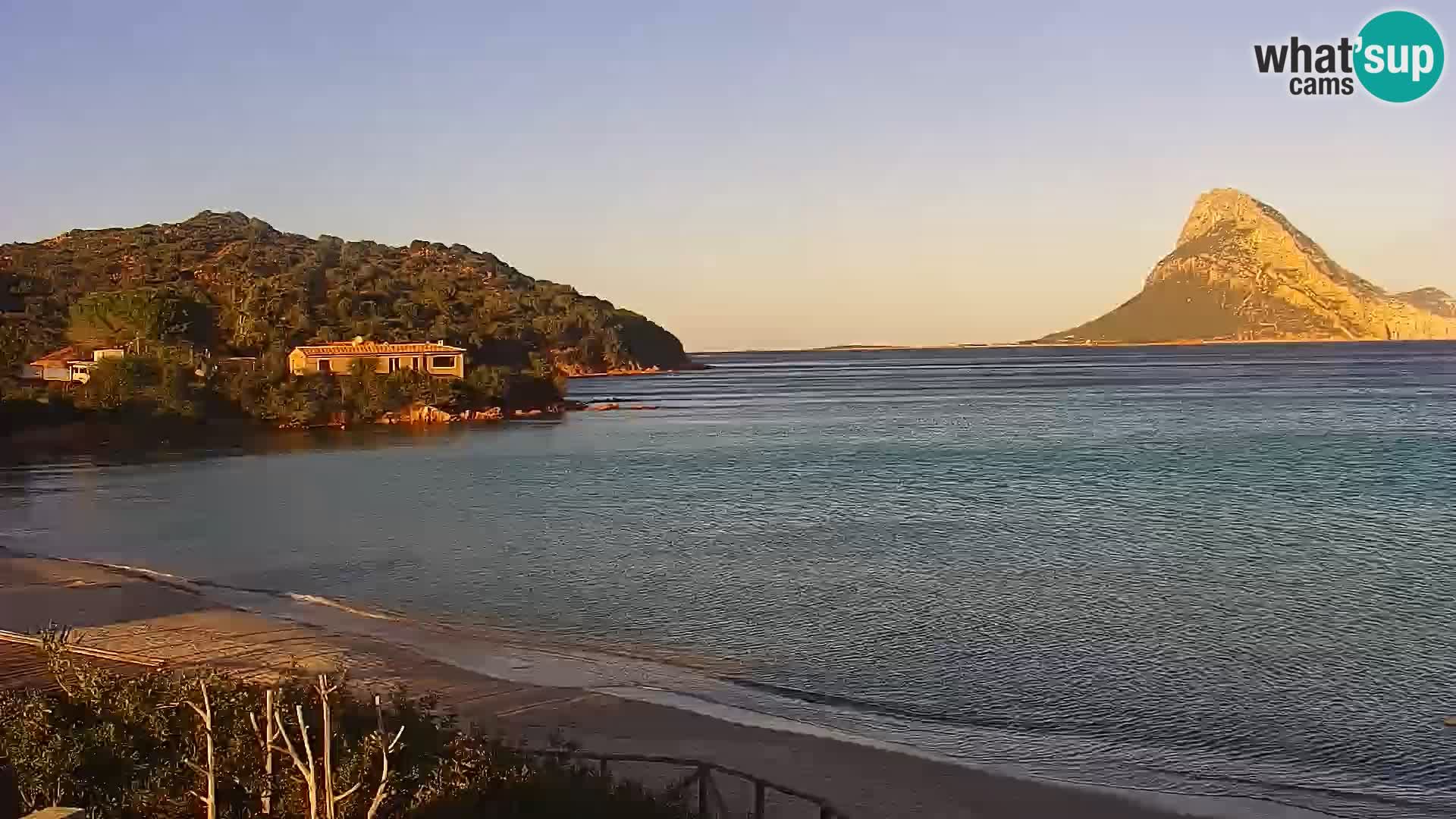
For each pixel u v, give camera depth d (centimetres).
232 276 18875
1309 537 4206
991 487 5806
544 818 1395
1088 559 3828
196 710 1420
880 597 3275
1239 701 2309
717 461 7319
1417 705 2275
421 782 1413
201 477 6600
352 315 16612
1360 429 9106
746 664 2592
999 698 2331
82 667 1770
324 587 3459
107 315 13450
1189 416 10975
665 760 1878
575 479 6438
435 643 2739
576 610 3133
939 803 1764
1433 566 3631
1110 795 1802
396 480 6406
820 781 1847
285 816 1361
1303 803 1786
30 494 5841
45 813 1175
